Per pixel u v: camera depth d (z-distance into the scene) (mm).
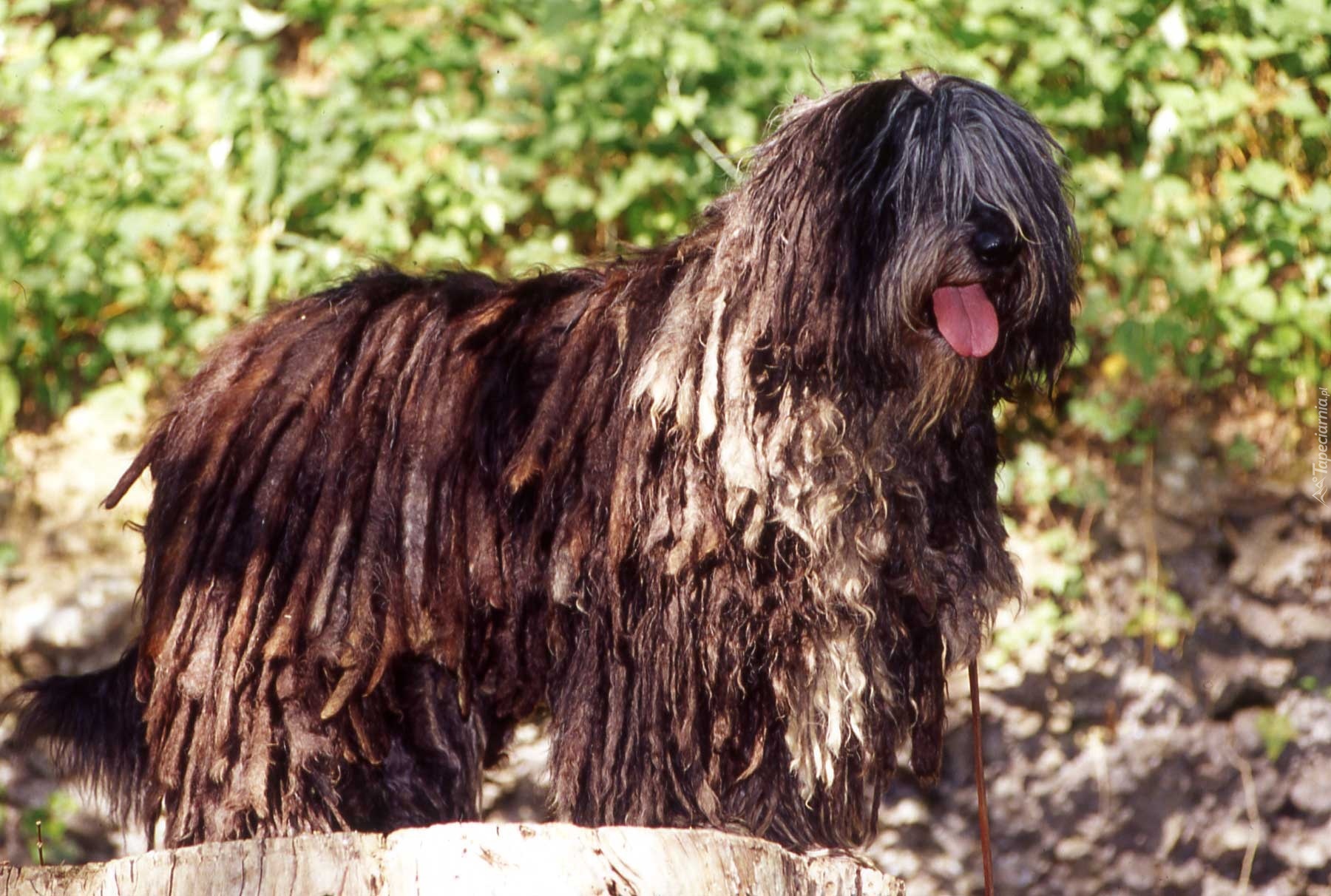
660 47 8625
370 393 4816
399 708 4715
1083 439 8586
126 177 8461
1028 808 8078
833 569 4453
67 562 8023
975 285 4457
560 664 4711
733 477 4391
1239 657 8398
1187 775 8266
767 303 4426
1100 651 8219
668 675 4508
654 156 8602
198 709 4656
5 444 8273
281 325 5035
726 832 4270
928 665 4762
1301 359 8727
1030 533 8383
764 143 4656
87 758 5125
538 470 4660
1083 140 8953
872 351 4414
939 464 4676
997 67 8875
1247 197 8891
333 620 4645
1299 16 8891
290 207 8445
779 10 8836
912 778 8039
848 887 3871
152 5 9562
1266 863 8320
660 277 4773
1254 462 8555
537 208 8852
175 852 3500
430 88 9008
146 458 4984
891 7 8734
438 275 5191
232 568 4691
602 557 4590
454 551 4695
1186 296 8656
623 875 3430
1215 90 8969
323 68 9242
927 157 4445
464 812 4816
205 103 8555
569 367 4766
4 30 9148
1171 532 8461
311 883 3426
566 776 4602
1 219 8344
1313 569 8469
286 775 4602
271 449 4777
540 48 8898
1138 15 8883
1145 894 8180
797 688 4492
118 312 8445
